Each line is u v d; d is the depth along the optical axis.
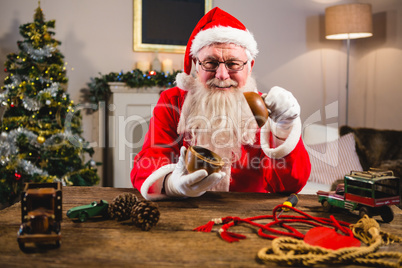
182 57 4.07
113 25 3.82
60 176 3.17
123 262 0.63
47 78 3.11
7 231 0.77
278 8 4.31
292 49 4.40
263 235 0.75
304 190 2.80
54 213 0.70
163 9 3.92
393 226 0.84
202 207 0.97
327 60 4.55
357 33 3.72
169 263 0.62
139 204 0.80
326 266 0.63
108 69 3.84
